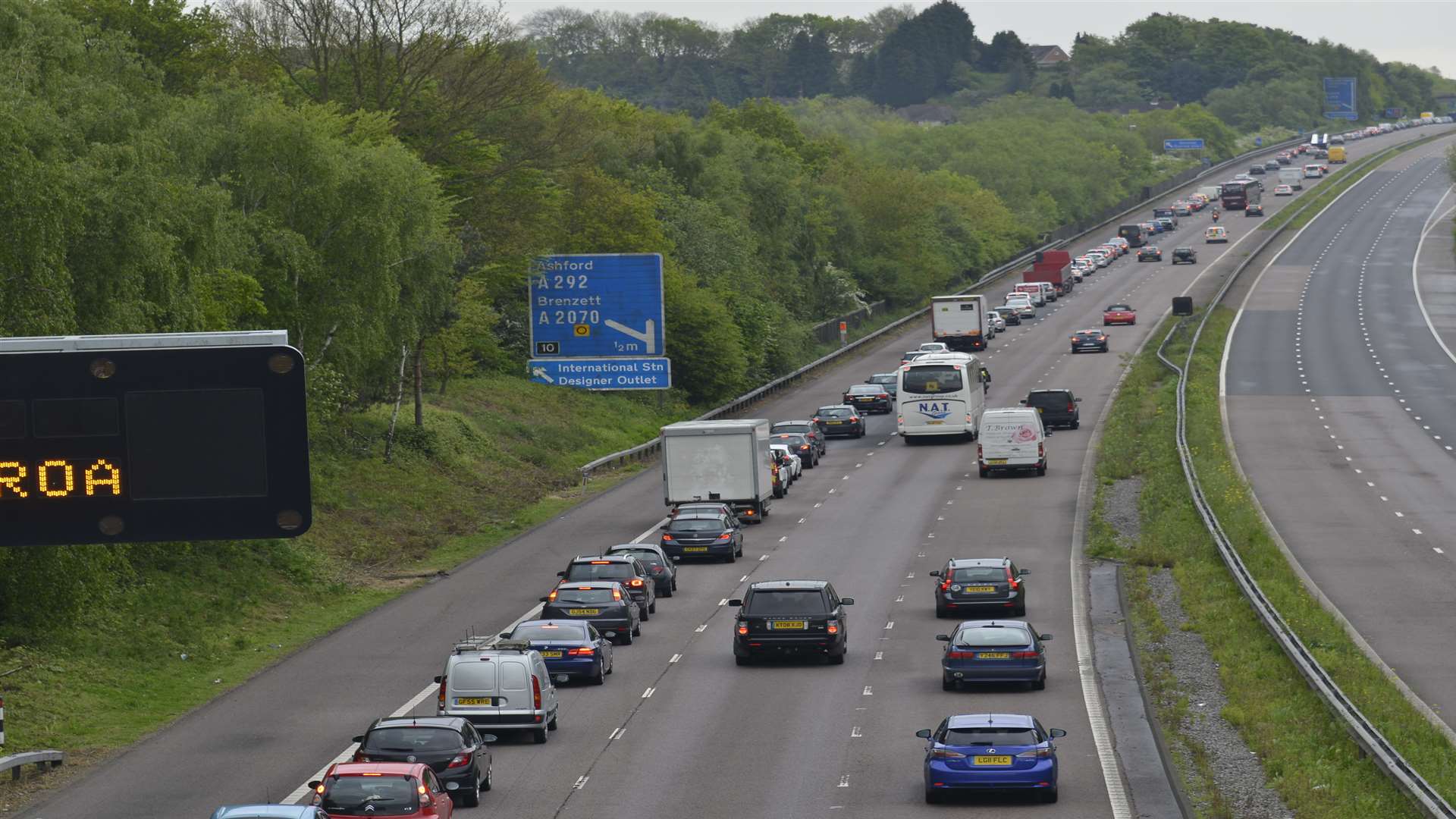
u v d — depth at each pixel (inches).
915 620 6294.3
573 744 4446.4
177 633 6033.5
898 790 3937.0
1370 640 5733.3
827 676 5319.9
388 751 3754.9
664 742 4458.7
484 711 4399.6
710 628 6215.6
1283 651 5378.9
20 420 2391.7
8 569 5260.8
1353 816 3592.5
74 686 5201.8
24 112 5108.3
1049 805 3791.8
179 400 2410.2
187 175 6973.4
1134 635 5895.7
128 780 4185.5
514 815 3730.3
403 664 5654.5
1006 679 4992.6
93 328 5457.7
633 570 6387.8
